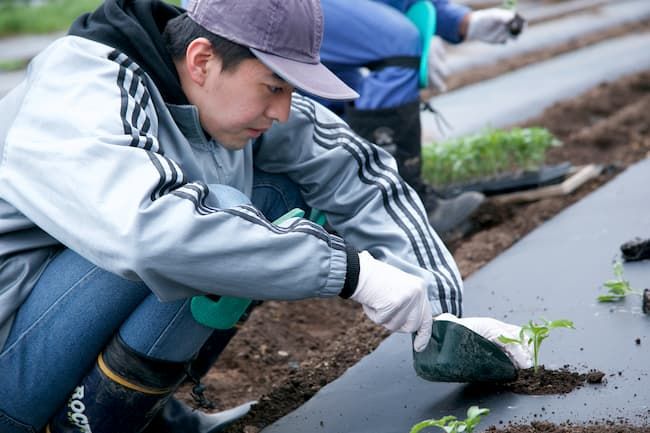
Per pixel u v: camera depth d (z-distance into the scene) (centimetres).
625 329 358
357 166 333
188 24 288
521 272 450
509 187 596
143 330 281
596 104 855
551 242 488
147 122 276
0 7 1606
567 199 579
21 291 288
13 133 276
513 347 320
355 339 427
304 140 332
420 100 562
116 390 288
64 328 282
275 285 265
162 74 288
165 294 263
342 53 512
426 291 295
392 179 332
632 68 999
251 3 274
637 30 1254
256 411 369
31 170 268
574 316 381
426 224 329
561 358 344
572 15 1396
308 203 343
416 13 539
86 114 268
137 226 252
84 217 259
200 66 284
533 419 304
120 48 289
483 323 316
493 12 579
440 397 336
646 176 575
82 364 288
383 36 508
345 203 331
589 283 415
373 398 350
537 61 1089
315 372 397
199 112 295
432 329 308
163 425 342
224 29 277
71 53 281
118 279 280
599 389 316
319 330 479
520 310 404
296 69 278
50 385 288
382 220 329
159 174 260
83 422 295
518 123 823
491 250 504
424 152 611
